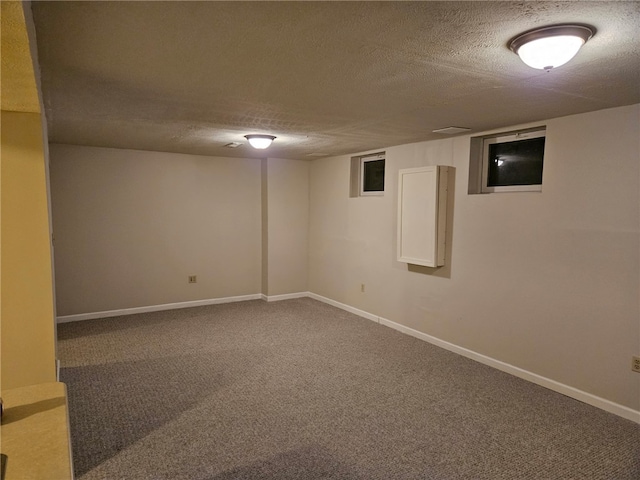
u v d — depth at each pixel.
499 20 1.58
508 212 3.61
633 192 2.83
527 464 2.38
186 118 3.35
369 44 1.82
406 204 4.44
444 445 2.55
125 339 4.46
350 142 4.50
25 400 1.32
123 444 2.53
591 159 3.03
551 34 1.64
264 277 6.30
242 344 4.34
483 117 3.22
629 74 2.17
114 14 1.55
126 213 5.33
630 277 2.86
